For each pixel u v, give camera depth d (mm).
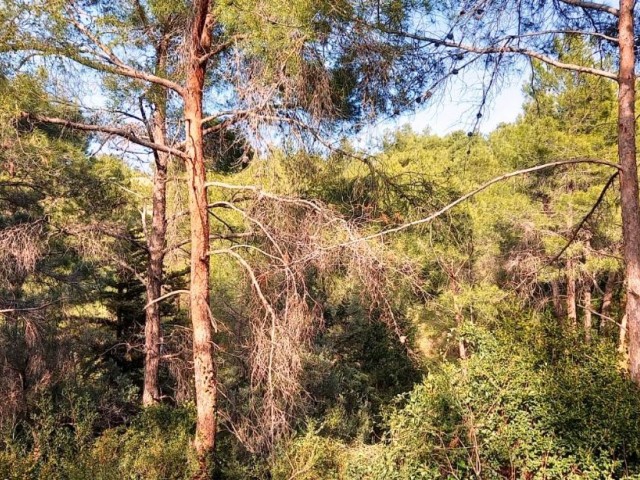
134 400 9445
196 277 6844
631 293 6062
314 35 5641
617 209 12320
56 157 6965
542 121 13039
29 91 5762
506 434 5824
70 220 8188
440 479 5910
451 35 7043
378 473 6336
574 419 5578
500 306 9094
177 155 6887
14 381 8594
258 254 8078
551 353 6293
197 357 6793
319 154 7242
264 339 6477
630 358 6059
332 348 12359
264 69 5793
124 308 10938
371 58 6695
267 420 6465
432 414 6031
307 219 6930
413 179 8266
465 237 8609
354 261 6406
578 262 13148
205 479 6105
